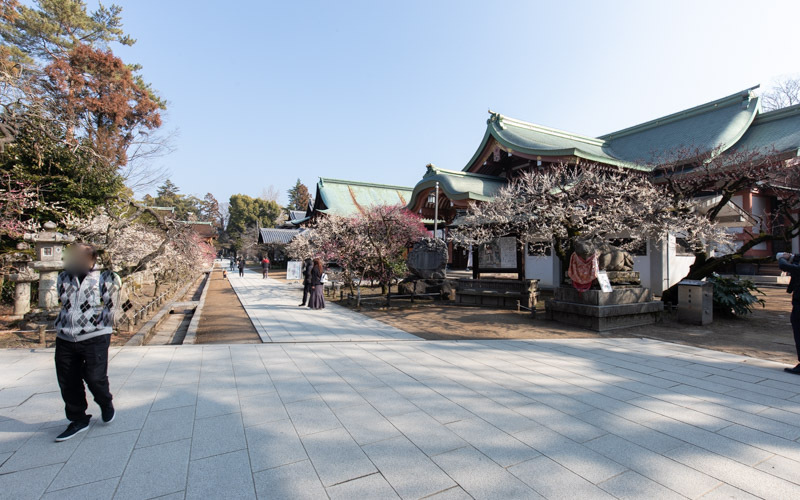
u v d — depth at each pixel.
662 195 9.70
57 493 2.50
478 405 4.06
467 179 18.34
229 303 14.13
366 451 3.08
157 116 21.59
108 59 19.31
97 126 19.38
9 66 11.12
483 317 10.04
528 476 2.73
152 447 3.12
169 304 12.21
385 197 36.34
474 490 2.55
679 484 2.64
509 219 10.38
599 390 4.55
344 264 13.66
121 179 15.60
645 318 8.71
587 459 2.97
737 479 2.71
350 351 6.45
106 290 3.45
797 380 4.95
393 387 4.62
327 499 2.45
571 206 9.09
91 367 3.34
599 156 15.12
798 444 3.23
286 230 50.38
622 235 11.19
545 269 16.05
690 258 13.59
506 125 19.55
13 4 17.75
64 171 13.21
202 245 23.66
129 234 12.55
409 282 14.12
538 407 4.02
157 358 5.86
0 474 2.71
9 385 4.50
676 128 19.86
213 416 3.73
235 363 5.63
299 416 3.75
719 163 10.31
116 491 2.53
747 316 9.38
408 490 2.55
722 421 3.68
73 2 21.25
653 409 3.97
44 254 7.95
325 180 35.28
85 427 3.38
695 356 6.14
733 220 12.79
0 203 9.73
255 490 2.55
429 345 6.93
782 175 12.15
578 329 8.37
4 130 10.16
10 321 8.56
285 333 8.09
